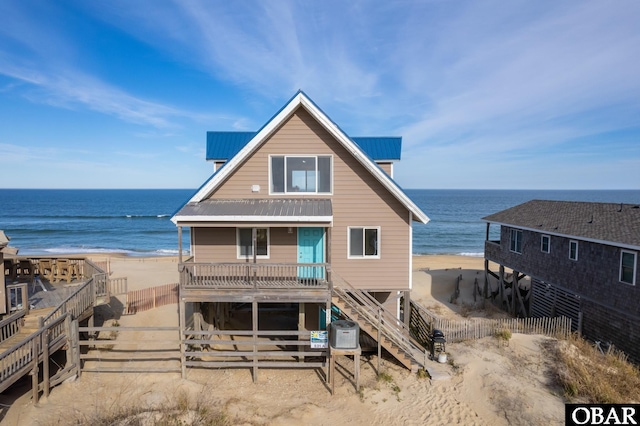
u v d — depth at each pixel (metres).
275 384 13.06
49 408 10.98
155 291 21.22
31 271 18.02
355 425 10.87
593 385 11.96
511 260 25.31
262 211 13.95
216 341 13.19
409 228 15.63
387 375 13.39
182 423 10.09
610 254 17.22
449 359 14.39
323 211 13.96
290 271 15.66
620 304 16.59
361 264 15.73
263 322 19.08
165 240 65.50
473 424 10.79
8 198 172.25
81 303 14.13
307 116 15.45
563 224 21.08
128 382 12.80
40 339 11.31
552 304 21.17
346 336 12.48
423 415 11.27
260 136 14.97
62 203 143.88
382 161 17.44
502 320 18.36
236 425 10.51
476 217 102.75
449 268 41.25
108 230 74.94
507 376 12.80
